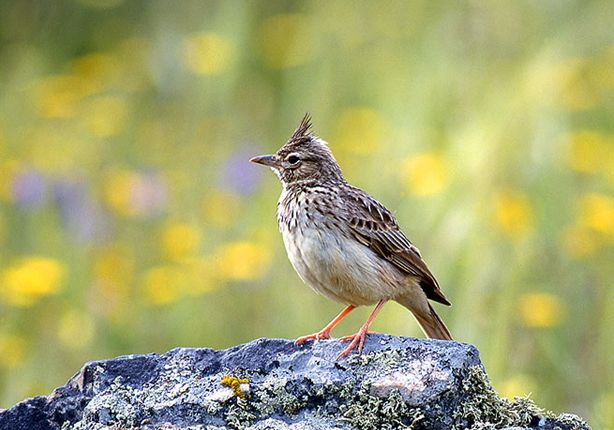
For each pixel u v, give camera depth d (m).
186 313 12.48
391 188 14.04
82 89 18.47
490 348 11.11
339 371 8.00
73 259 13.14
